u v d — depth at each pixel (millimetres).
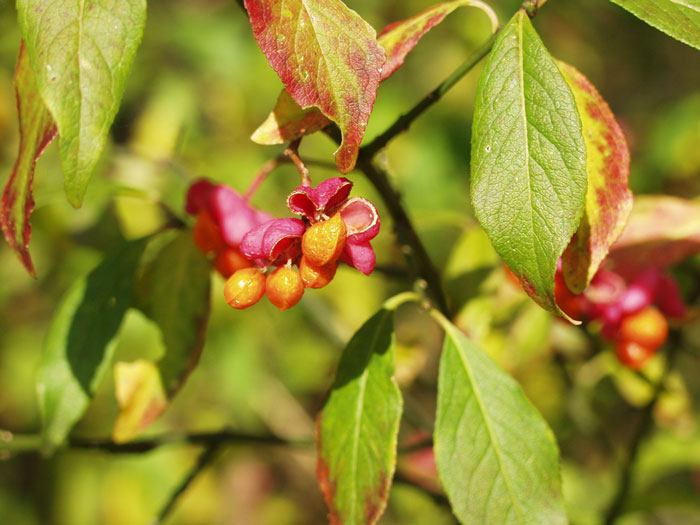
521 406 289
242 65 614
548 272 253
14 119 555
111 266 323
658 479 459
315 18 254
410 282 330
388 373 288
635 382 395
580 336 399
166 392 325
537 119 256
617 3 265
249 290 263
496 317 355
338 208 260
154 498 592
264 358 599
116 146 520
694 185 618
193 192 305
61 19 247
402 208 310
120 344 525
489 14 284
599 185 276
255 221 303
